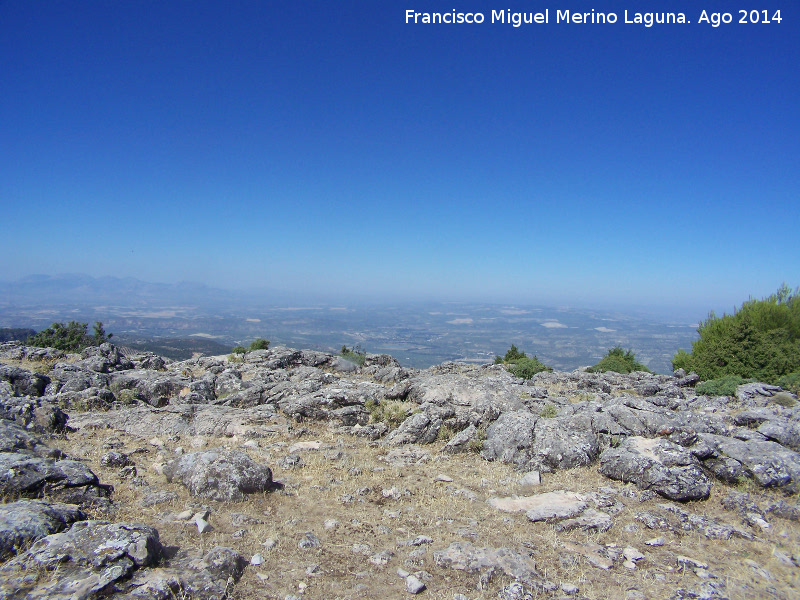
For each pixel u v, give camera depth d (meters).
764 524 10.05
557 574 8.13
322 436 16.67
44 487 9.14
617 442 14.20
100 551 6.94
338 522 9.92
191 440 15.55
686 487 11.16
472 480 12.58
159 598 6.53
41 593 6.11
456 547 8.61
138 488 10.96
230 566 7.67
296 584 7.64
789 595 7.70
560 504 10.64
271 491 11.40
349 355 35.53
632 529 9.76
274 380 25.62
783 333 28.92
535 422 14.79
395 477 12.81
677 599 7.52
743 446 12.59
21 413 15.02
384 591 7.59
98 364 27.11
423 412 17.02
